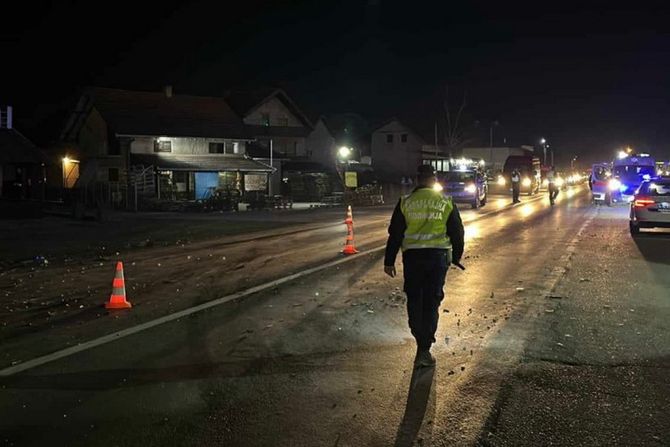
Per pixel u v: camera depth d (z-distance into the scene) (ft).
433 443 15.20
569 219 84.53
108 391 18.81
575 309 29.66
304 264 44.70
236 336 25.08
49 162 110.11
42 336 25.39
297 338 24.70
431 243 21.29
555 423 16.39
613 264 43.80
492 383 19.36
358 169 231.30
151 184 135.85
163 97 162.40
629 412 17.10
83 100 154.40
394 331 25.67
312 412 17.10
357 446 15.05
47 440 15.44
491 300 31.78
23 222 88.48
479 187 113.50
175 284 37.29
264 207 127.54
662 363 21.34
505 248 52.90
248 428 16.07
